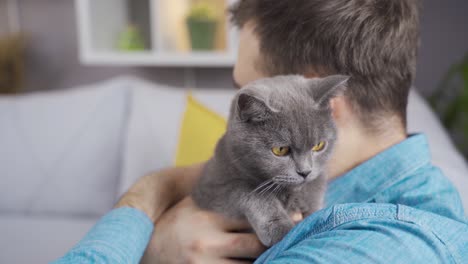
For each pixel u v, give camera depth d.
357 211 0.77
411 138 0.98
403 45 0.97
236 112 0.90
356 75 0.96
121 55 2.89
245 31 1.10
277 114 0.86
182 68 3.34
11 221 2.19
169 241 0.96
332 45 0.97
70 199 2.21
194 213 0.98
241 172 0.92
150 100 2.09
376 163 0.96
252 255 0.90
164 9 2.95
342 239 0.70
